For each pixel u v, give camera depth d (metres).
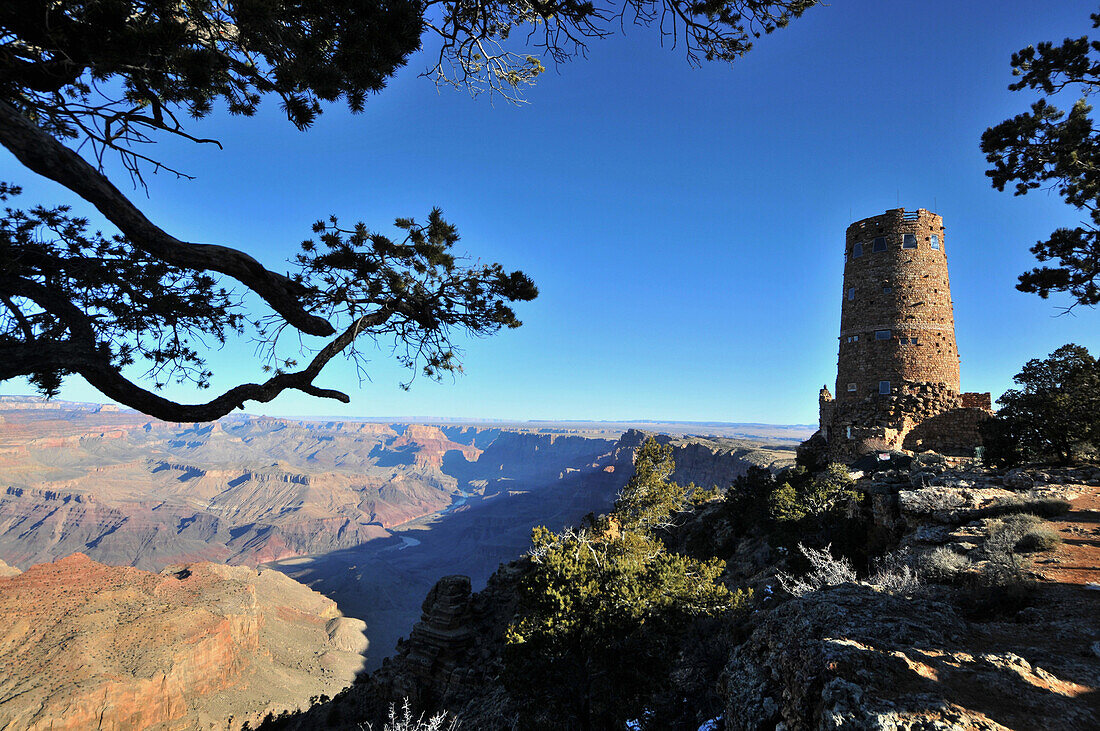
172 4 7.37
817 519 31.91
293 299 8.25
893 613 7.45
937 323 44.09
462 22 10.51
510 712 24.45
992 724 4.62
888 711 4.87
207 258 7.26
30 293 7.18
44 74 7.13
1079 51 19.70
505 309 10.93
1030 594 9.18
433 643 41.00
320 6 7.70
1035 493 18.89
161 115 7.77
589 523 36.09
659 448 44.09
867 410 45.12
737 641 15.09
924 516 19.09
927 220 45.31
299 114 8.53
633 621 17.72
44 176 6.24
